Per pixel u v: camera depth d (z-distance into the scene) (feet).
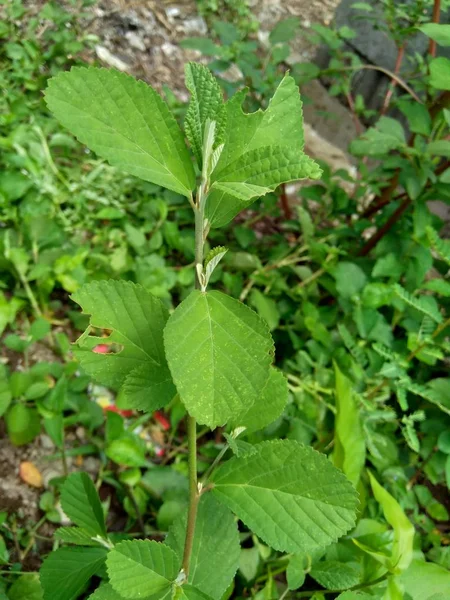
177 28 3.06
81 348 0.68
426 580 1.12
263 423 0.76
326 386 1.70
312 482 0.69
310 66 2.15
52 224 1.86
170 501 1.42
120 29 2.94
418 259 1.82
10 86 2.34
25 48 2.41
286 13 3.28
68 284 1.75
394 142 1.69
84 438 1.61
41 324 1.61
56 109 0.54
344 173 2.06
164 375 0.68
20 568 1.31
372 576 1.09
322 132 2.70
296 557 1.11
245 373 0.53
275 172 0.52
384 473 1.58
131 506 1.47
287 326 1.89
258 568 1.36
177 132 0.58
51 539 1.43
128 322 0.68
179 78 2.88
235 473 0.72
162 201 2.09
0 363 1.55
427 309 1.56
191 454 0.71
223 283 2.03
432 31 1.18
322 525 0.68
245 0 3.25
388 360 1.73
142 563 0.68
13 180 1.91
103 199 2.09
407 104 1.71
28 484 1.50
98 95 0.55
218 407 0.53
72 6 2.92
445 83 1.17
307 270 1.98
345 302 1.85
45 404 1.48
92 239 2.03
